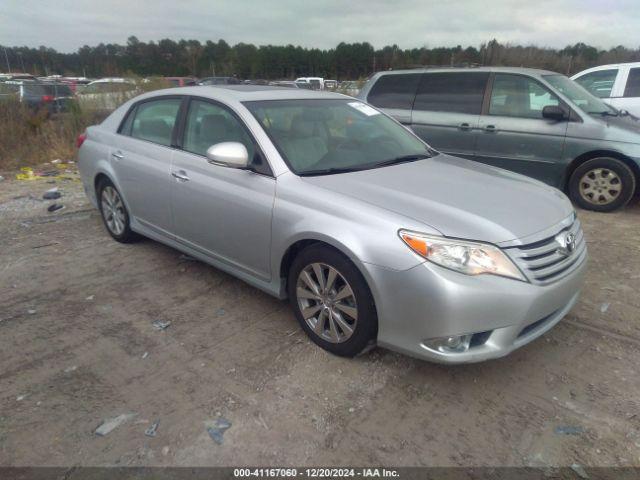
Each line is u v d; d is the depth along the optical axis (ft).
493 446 8.05
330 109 13.48
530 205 10.11
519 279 8.72
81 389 9.39
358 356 10.37
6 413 8.74
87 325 11.70
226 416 8.68
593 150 20.06
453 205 9.61
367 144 12.89
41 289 13.55
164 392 9.30
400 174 11.34
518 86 21.68
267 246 11.09
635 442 8.09
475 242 8.65
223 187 11.89
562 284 9.32
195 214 12.89
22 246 16.70
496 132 21.93
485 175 11.89
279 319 11.97
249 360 10.30
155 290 13.51
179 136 13.62
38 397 9.16
